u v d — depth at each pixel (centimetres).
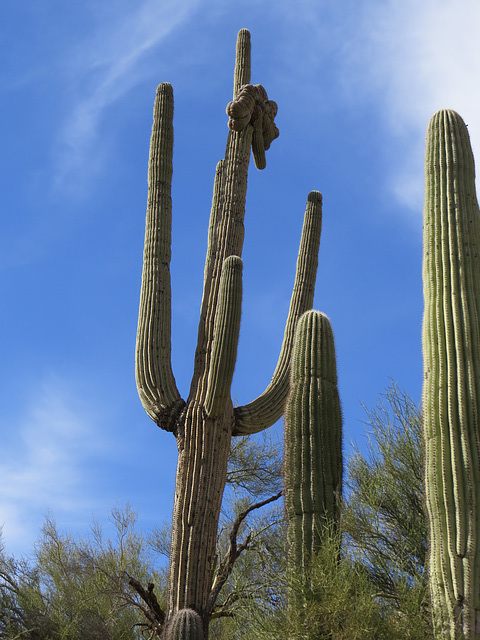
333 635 507
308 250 1142
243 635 585
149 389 1018
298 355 655
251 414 1020
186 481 955
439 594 504
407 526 618
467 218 600
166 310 1059
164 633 848
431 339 567
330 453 618
